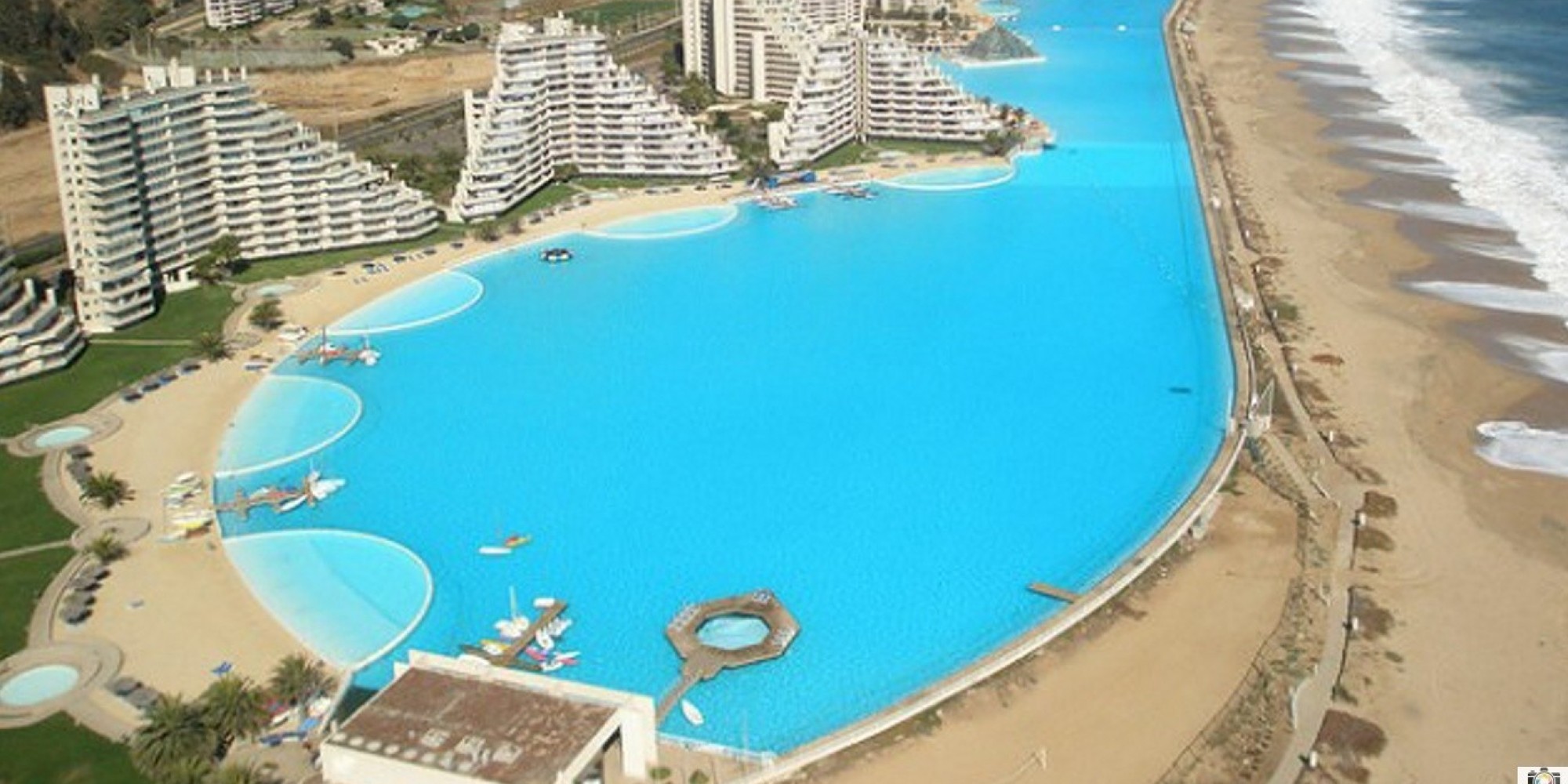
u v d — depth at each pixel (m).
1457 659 139.25
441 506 176.38
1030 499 175.25
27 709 134.12
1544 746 125.75
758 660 141.25
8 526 170.38
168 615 150.88
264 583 157.88
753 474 183.38
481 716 116.50
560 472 184.75
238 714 127.06
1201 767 123.31
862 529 168.75
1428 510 169.50
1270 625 145.62
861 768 124.88
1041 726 130.00
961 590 155.00
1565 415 193.75
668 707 134.38
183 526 169.12
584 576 159.50
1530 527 165.12
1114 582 152.75
